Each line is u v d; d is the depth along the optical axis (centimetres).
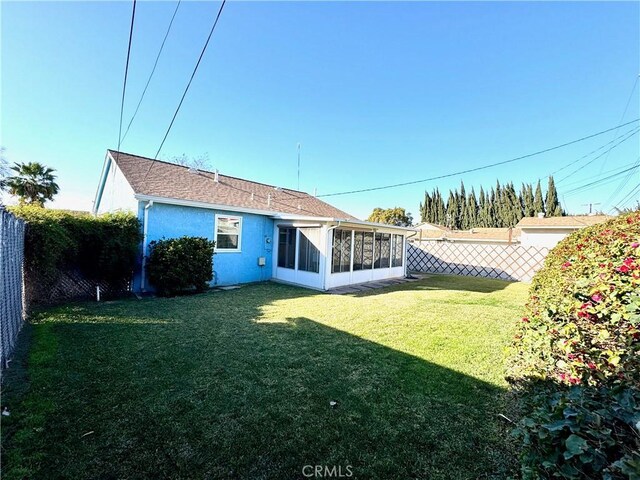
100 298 723
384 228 1191
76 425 244
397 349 428
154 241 818
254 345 434
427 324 556
